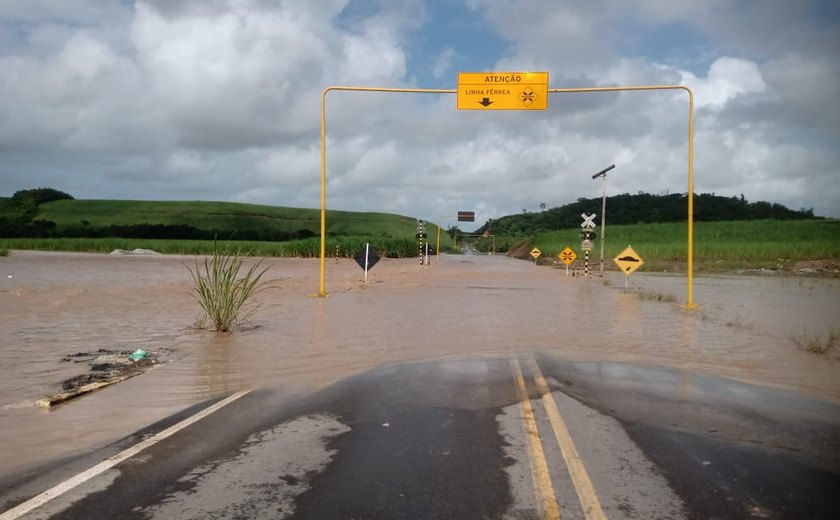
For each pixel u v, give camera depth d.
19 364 9.80
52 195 152.00
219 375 9.16
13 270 38.25
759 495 4.80
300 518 4.32
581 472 5.26
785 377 9.22
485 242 190.12
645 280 35.09
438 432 6.40
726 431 6.52
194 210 149.62
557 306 19.38
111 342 11.97
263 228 142.75
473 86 18.62
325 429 6.50
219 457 5.60
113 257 65.44
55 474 5.17
